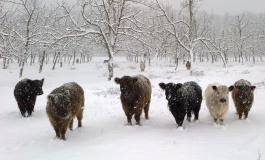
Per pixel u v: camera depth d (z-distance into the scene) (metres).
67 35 28.38
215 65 51.25
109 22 30.34
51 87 23.23
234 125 9.81
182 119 9.65
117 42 33.69
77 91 9.70
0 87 24.27
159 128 9.70
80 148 7.78
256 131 8.98
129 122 10.16
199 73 29.12
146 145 7.68
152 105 13.62
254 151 7.16
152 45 35.34
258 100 13.88
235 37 65.75
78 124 10.23
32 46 44.09
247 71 28.55
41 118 11.95
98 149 7.46
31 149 8.11
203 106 12.86
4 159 7.37
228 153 7.05
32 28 37.34
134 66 48.12
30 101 12.26
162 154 7.00
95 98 15.80
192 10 34.81
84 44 56.03
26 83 12.23
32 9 32.78
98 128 9.95
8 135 9.78
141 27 32.22
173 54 52.44
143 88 10.18
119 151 7.23
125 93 9.61
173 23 31.00
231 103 13.49
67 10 29.00
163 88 10.01
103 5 29.98
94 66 53.22
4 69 42.94
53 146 8.24
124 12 33.75
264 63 60.97
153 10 33.47
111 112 12.28
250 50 71.12
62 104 8.32
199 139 8.27
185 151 7.21
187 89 10.16
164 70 37.28
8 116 12.40
